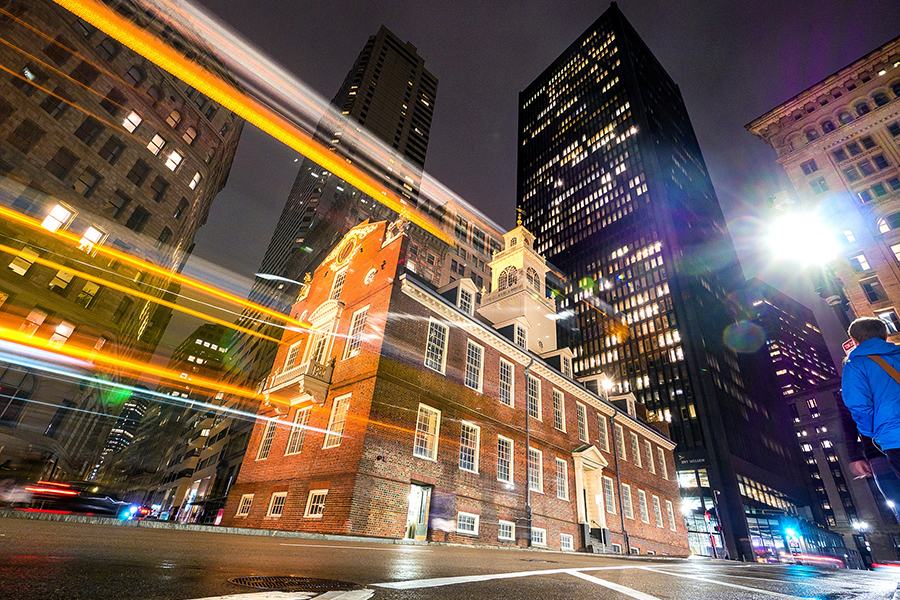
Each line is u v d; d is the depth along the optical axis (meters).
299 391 22.17
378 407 18.27
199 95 46.97
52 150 33.50
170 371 90.06
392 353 19.69
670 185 100.62
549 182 127.94
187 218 47.19
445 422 20.67
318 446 19.77
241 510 22.56
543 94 148.00
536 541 22.39
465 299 26.42
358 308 22.94
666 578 5.77
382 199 90.38
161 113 42.16
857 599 3.87
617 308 91.25
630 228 97.75
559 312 101.94
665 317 82.81
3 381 29.41
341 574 4.00
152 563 3.66
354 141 97.44
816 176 49.44
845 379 3.53
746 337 100.12
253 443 25.11
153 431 94.94
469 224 89.56
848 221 45.06
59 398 32.25
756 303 161.50
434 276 65.69
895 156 44.94
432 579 4.08
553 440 26.30
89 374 34.56
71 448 36.81
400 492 17.69
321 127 100.19
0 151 30.53
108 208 37.03
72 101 35.12
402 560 6.26
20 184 31.31
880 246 42.28
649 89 123.00
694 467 68.25
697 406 71.75
